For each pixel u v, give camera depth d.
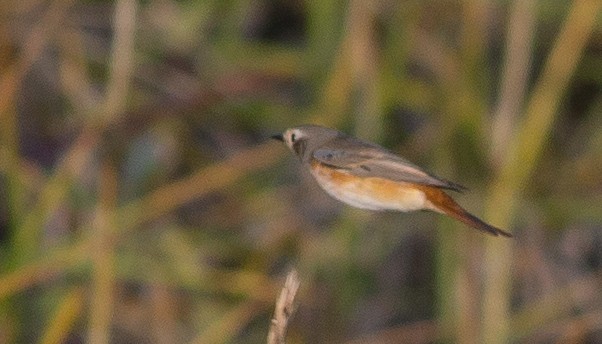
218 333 12.05
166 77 13.38
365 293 12.59
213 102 12.77
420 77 13.41
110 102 12.33
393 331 12.34
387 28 13.01
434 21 13.34
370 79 12.65
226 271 12.35
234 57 13.45
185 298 12.41
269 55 13.30
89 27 13.48
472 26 12.77
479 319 11.73
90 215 12.23
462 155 12.27
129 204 12.20
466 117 12.41
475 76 12.70
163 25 13.48
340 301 12.43
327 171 8.03
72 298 11.41
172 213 12.41
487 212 11.83
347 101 12.75
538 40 13.77
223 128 13.38
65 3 12.62
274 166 13.09
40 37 12.48
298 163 13.09
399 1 13.00
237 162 12.31
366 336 12.47
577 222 13.17
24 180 12.56
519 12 12.26
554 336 12.55
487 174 12.12
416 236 12.91
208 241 12.71
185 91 13.34
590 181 13.45
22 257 11.43
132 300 12.39
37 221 11.59
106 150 12.13
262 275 12.32
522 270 12.94
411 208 7.86
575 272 13.01
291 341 12.20
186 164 13.26
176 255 12.21
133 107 12.59
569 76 12.09
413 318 12.84
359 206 8.00
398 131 13.23
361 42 12.64
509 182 11.89
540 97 12.03
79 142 12.02
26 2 12.96
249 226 12.88
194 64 13.47
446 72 12.90
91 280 11.62
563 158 13.66
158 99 12.98
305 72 13.16
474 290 11.74
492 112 13.68
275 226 12.80
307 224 12.79
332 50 13.03
